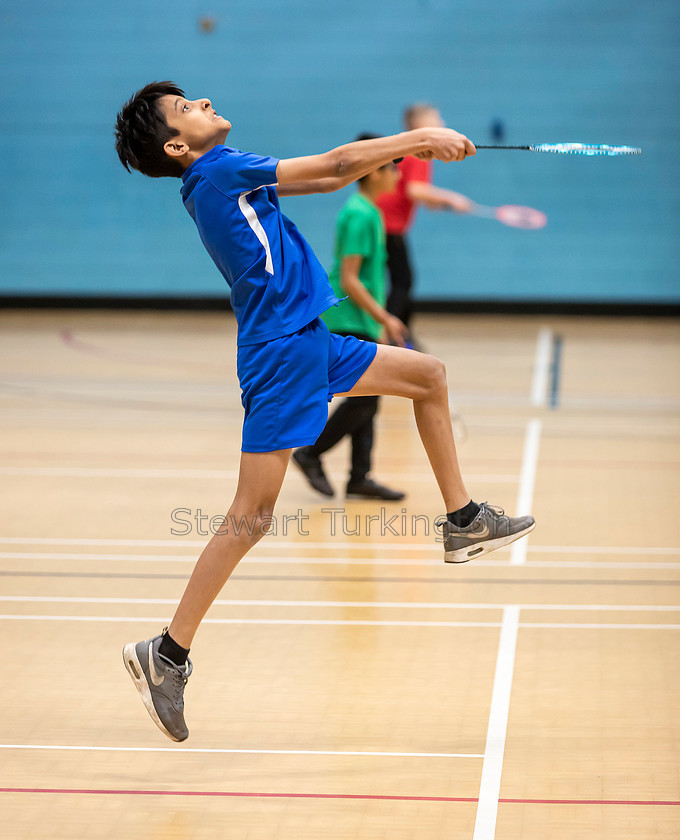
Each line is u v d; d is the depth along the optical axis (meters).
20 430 16.92
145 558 10.94
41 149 29.38
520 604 9.65
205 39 28.81
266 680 8.14
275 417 6.54
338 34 28.58
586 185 28.28
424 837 6.00
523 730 7.30
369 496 13.05
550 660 8.44
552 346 24.75
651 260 28.41
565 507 12.70
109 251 29.75
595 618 9.30
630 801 6.37
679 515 12.36
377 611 9.51
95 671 8.32
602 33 27.75
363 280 12.88
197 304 29.81
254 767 6.85
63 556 10.99
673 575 10.38
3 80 29.12
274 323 6.51
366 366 6.79
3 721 7.50
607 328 27.17
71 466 14.72
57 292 29.98
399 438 16.50
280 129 29.05
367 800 6.42
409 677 8.16
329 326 12.93
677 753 6.96
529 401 19.05
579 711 7.57
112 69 28.97
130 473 14.32
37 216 29.67
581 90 28.03
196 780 6.69
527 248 28.72
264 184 6.42
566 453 15.37
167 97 6.66
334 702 7.76
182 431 16.86
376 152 6.35
